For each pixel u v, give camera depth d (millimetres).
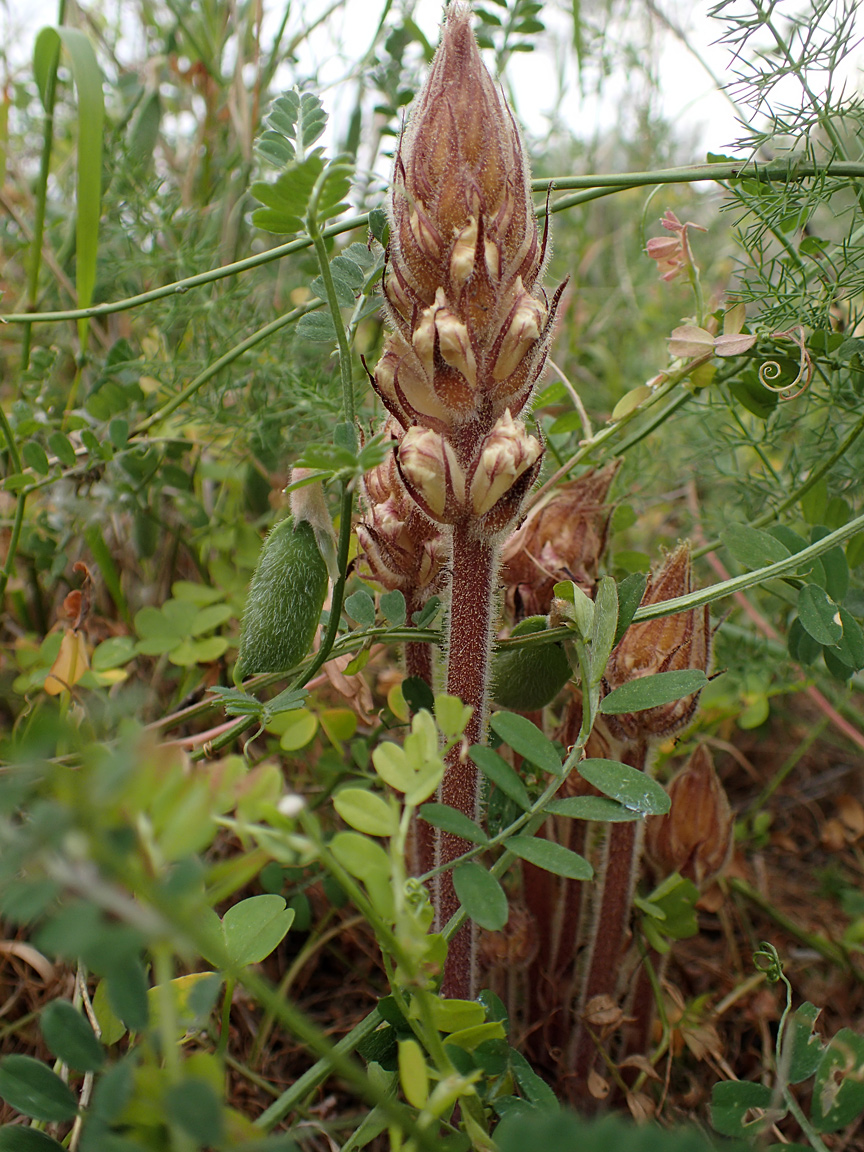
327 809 312
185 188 417
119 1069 111
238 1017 272
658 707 210
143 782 96
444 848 188
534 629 213
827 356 271
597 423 406
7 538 349
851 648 223
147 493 348
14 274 425
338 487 231
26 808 169
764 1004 277
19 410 296
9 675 332
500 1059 161
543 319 162
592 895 250
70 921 87
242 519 379
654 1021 269
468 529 176
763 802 362
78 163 269
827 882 335
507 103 167
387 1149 238
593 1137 106
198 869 100
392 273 168
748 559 228
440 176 159
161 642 308
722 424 344
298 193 160
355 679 255
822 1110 159
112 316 391
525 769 249
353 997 298
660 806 165
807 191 262
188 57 425
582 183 271
